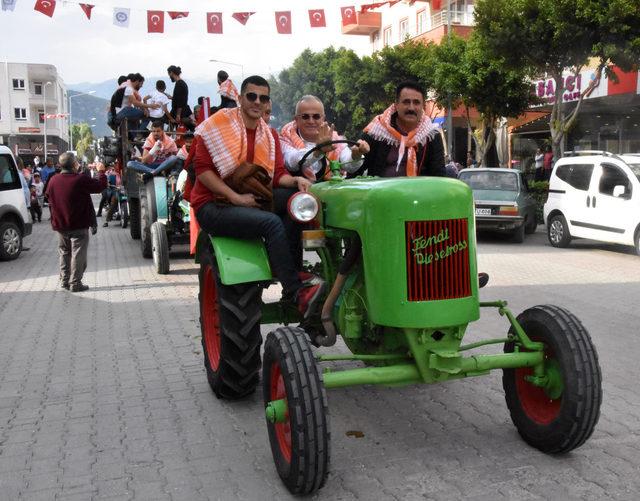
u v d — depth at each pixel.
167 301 8.83
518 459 3.91
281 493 3.58
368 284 3.64
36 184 21.52
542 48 16.39
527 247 14.12
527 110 22.59
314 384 3.33
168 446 4.22
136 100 15.12
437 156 5.08
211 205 4.55
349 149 4.87
